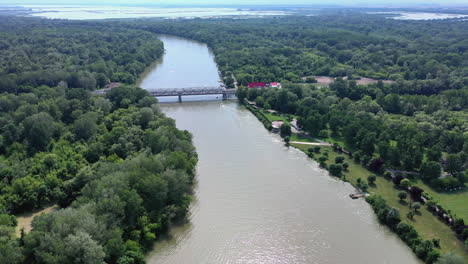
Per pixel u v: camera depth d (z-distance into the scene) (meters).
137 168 116.06
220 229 113.69
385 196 131.38
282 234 112.00
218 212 122.19
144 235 102.88
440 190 132.88
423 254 100.25
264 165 155.62
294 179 144.50
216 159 160.38
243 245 107.25
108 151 147.25
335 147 170.25
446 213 117.44
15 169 129.88
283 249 105.75
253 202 128.25
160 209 111.19
